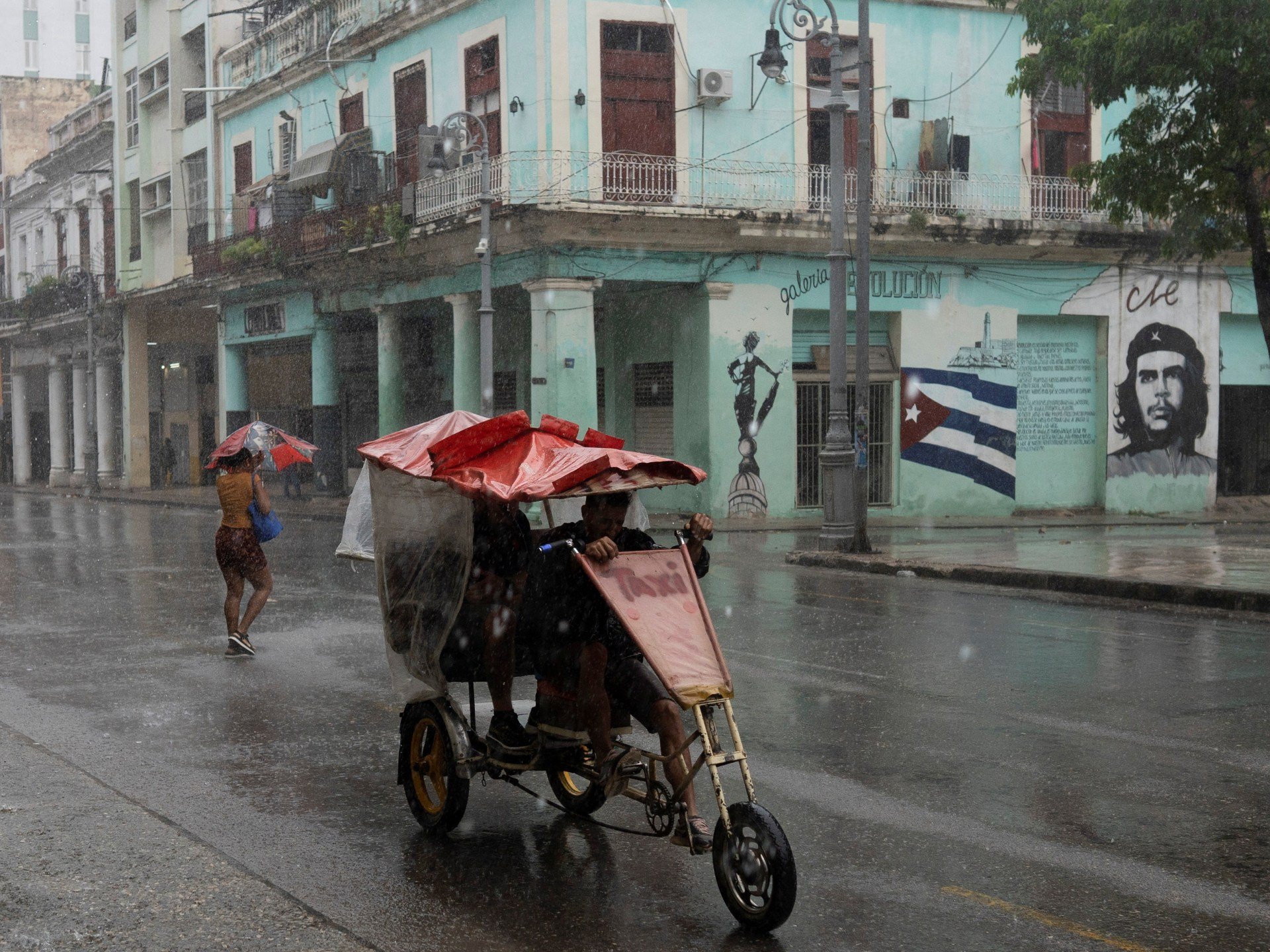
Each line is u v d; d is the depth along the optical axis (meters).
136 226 43.09
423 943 4.24
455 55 26.44
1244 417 29.77
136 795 6.09
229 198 36.66
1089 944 4.22
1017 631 11.17
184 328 42.62
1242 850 5.20
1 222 56.16
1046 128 27.31
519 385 27.94
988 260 26.55
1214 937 4.28
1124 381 27.73
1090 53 14.83
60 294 45.94
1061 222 26.61
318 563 17.62
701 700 4.46
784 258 25.16
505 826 5.61
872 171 25.70
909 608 12.83
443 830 5.38
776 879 4.20
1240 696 8.30
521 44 24.45
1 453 57.47
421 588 5.30
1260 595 12.47
